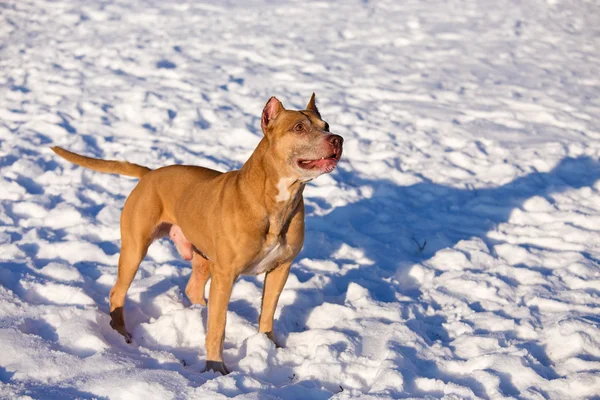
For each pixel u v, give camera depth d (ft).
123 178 23.75
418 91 35.70
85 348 13.26
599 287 17.33
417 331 14.73
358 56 41.55
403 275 18.34
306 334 14.73
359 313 15.85
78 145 26.08
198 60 38.70
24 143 25.63
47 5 48.44
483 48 44.14
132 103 30.86
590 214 22.29
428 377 13.10
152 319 15.23
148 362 13.21
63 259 18.06
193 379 12.58
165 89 33.42
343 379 13.01
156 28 44.91
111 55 38.17
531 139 29.76
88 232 19.71
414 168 26.61
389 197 23.95
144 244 15.01
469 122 31.68
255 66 38.50
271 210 13.32
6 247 17.89
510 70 40.11
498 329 15.14
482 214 22.81
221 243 13.35
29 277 16.26
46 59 36.78
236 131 28.60
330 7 52.90
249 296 16.99
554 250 20.03
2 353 12.57
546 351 14.16
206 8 50.72
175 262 18.67
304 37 44.86
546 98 35.27
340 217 22.27
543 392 12.40
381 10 52.65
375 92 35.32
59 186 22.52
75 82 33.45
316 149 12.67
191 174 14.96
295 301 16.71
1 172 22.94
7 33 41.39
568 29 49.26
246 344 14.01
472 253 19.45
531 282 17.84
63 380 11.93
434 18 50.80
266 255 13.67
